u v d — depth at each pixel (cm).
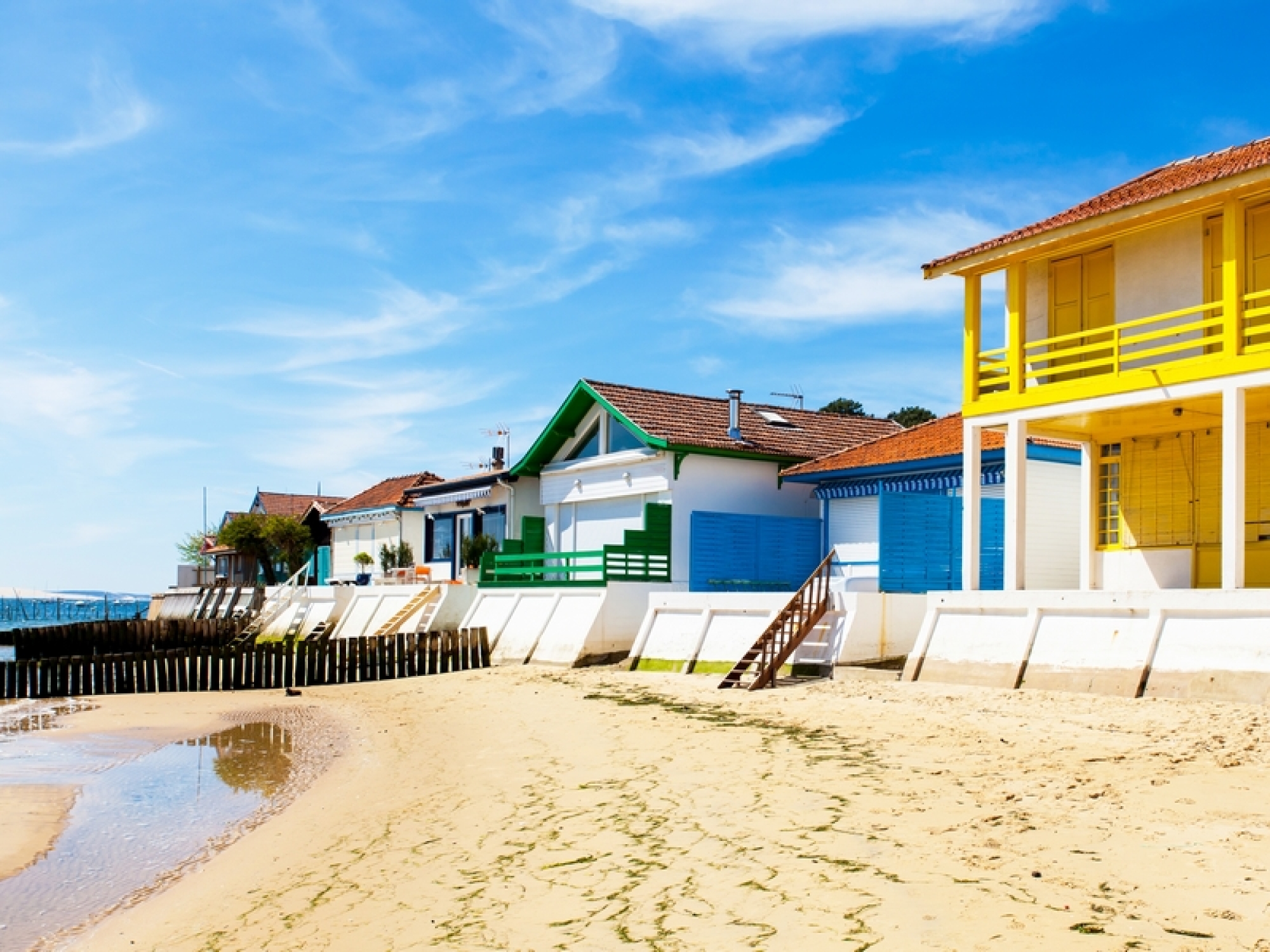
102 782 1555
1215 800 874
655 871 793
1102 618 1505
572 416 3112
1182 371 1548
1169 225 1711
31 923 897
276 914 836
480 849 938
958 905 645
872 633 1905
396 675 2809
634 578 2631
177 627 4069
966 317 1877
